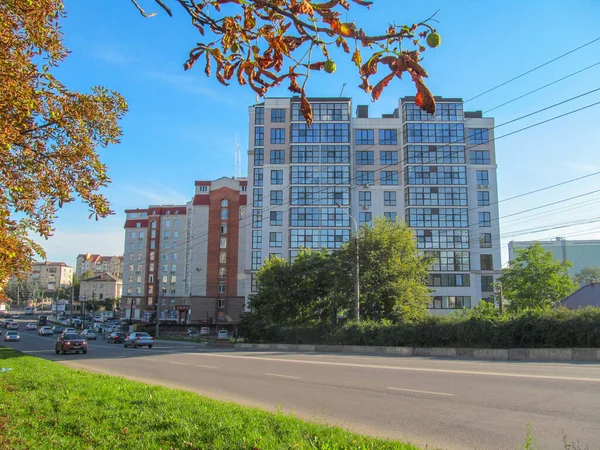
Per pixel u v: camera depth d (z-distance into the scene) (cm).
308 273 4112
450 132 6594
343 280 3778
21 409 875
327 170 6500
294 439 638
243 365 2070
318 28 261
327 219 6406
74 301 14962
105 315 13112
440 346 2605
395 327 2873
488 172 6712
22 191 732
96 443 644
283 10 265
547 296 4425
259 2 271
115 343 5366
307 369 1791
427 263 3938
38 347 4341
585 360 1870
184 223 9831
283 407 1013
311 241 6353
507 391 1076
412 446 616
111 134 820
